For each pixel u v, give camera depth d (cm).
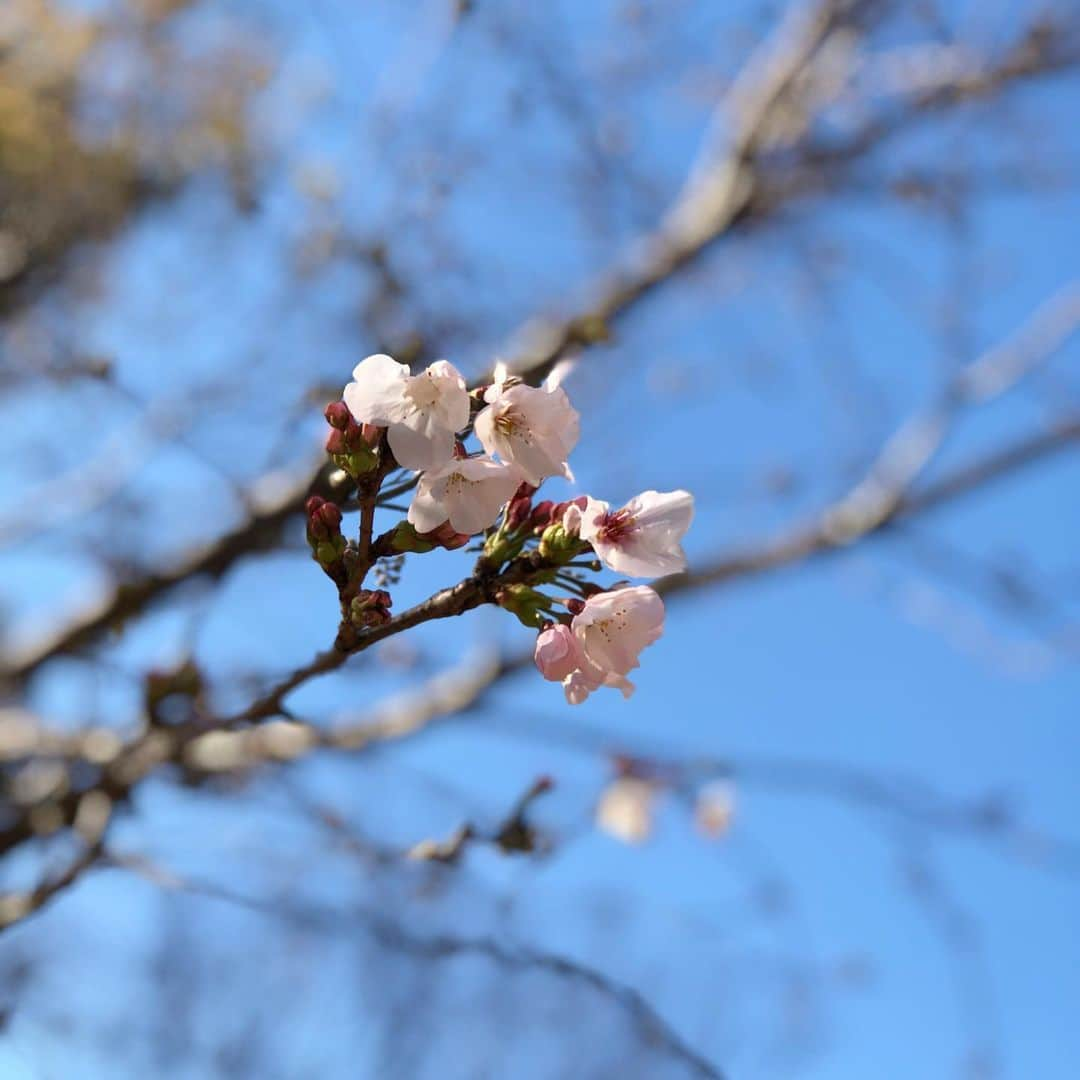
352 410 169
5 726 507
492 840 297
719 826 476
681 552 186
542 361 412
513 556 186
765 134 719
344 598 185
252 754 486
